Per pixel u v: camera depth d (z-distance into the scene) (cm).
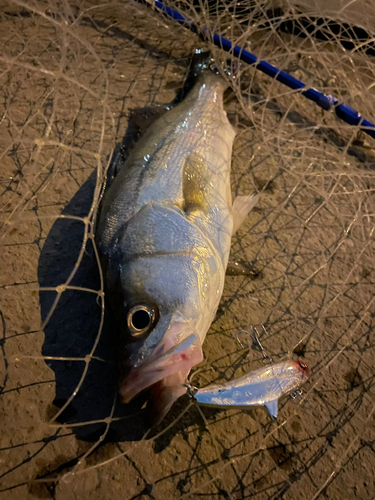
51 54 49
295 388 30
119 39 52
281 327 36
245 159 44
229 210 38
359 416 33
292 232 40
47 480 29
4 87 46
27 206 40
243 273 37
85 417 31
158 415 26
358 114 46
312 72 52
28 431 30
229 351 34
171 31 53
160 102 48
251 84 50
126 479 29
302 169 44
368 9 52
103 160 43
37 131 44
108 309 31
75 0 54
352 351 35
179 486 29
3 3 52
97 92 47
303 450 31
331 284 38
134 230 31
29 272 37
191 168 37
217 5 52
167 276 29
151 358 27
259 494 29
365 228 41
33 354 33
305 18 53
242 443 31
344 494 30
